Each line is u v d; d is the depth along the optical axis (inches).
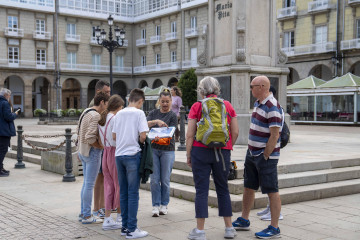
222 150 164.6
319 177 254.7
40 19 1590.8
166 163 203.6
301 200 231.6
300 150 343.3
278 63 393.4
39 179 315.3
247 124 367.6
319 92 994.7
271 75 386.6
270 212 178.5
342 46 1128.2
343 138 493.0
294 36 1278.3
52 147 350.9
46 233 175.5
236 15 371.9
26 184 293.6
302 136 532.7
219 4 394.6
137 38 1803.6
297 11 1262.3
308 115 1042.1
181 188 243.4
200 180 163.3
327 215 202.5
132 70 1820.9
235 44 370.9
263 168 166.2
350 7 1119.6
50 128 855.7
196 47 1534.2
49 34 1599.4
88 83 1707.7
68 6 1640.0
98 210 203.0
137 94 180.7
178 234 172.7
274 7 392.2
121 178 172.9
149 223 189.9
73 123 1139.3
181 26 1579.7
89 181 190.5
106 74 1754.4
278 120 161.6
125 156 170.4
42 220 196.9
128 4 1806.1
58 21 1624.0
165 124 203.0
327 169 272.8
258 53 382.9
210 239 165.6
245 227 177.8
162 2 1656.0
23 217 202.2
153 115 214.1
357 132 648.4
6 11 1517.0
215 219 195.6
